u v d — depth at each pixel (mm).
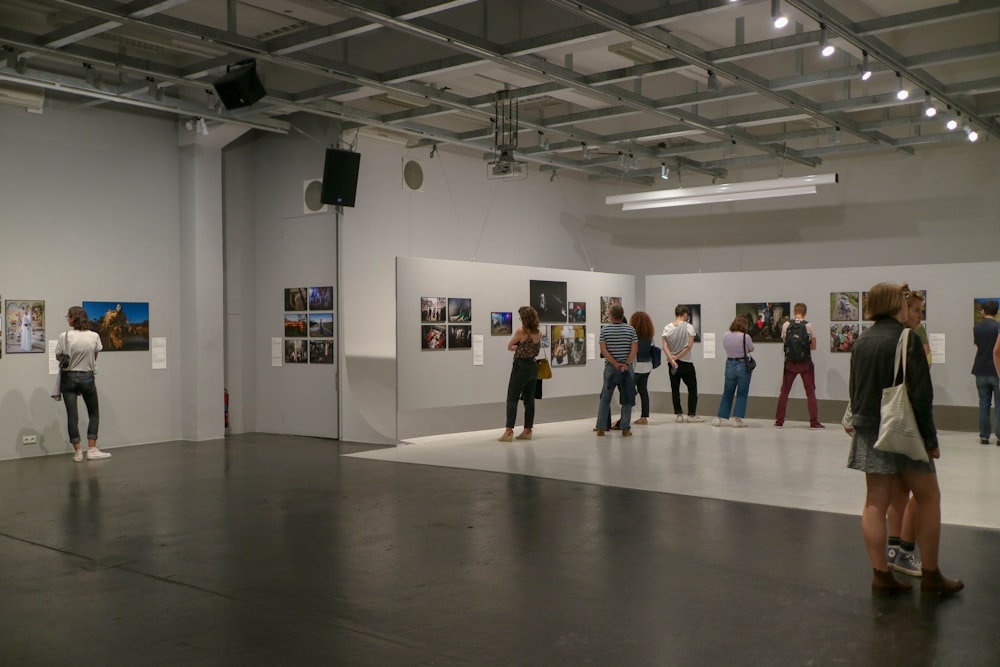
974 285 11672
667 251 15586
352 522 6652
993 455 9711
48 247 10469
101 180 10984
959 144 12789
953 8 7148
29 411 10289
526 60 8383
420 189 12820
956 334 11812
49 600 4770
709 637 4078
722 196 12750
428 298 11375
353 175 11266
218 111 10383
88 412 10430
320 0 6613
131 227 11289
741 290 13570
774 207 14523
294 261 12312
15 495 7871
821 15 7105
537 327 11367
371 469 9211
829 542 5906
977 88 9594
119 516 6945
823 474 8570
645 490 7844
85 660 3883
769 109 12398
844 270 12656
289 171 12336
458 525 6516
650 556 5578
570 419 14336
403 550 5785
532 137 14516
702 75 9680
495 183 14070
